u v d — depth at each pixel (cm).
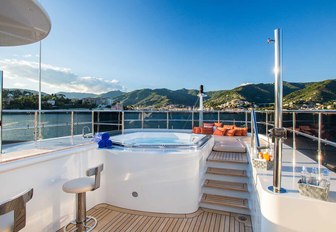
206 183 320
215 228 243
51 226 227
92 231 233
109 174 304
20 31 167
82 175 273
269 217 155
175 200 280
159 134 560
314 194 145
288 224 148
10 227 126
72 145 273
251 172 284
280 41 161
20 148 248
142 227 244
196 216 272
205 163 348
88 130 425
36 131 323
